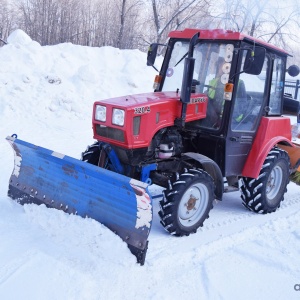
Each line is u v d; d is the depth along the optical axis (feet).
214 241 13.19
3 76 32.24
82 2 62.23
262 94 15.84
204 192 13.78
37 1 60.95
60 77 33.83
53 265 10.72
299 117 20.70
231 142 14.73
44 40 61.21
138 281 10.59
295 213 16.53
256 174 15.37
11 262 10.82
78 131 27.71
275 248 13.14
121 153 13.50
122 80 37.14
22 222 13.24
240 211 16.55
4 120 27.89
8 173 18.34
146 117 12.87
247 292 10.59
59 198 13.58
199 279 11.01
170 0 57.41
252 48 13.16
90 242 11.80
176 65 15.66
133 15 61.00
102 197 12.32
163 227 13.80
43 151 13.32
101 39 62.90
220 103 14.46
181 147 14.69
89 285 10.10
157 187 18.16
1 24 67.21
